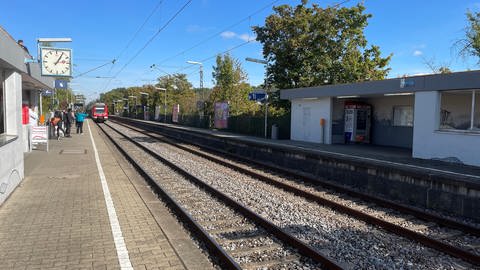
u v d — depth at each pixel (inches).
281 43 1278.3
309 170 614.2
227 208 354.3
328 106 893.2
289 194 425.7
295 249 248.5
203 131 1403.8
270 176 560.4
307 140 967.0
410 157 628.1
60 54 689.6
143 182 457.1
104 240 242.1
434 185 396.5
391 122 867.4
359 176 502.3
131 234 255.6
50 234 251.6
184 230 279.4
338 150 721.6
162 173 543.8
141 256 218.2
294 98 982.4
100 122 2652.6
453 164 546.9
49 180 441.7
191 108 2119.8
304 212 345.7
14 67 400.2
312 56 1261.1
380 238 279.0
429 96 609.3
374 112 914.1
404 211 362.3
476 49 951.6
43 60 681.6
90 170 522.3
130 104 4109.3
